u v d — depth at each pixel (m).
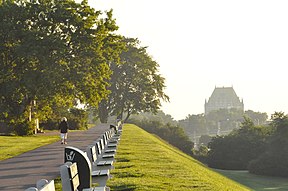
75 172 8.86
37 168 20.36
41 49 49.09
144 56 102.12
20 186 15.23
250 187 46.16
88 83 52.50
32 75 49.84
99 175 13.30
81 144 36.81
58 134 55.34
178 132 101.62
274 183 51.50
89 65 52.62
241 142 77.00
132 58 101.69
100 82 53.81
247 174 62.88
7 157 26.17
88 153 14.12
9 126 52.75
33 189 5.76
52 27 52.72
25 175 18.06
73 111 74.12
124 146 30.86
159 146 36.28
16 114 53.53
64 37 52.75
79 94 52.97
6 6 52.03
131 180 15.41
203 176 20.55
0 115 53.41
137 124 103.81
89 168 10.60
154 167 20.19
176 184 15.50
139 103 102.75
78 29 52.72
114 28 54.69
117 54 56.66
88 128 75.06
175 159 26.06
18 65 52.78
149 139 43.91
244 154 76.00
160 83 103.75
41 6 52.41
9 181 16.45
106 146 23.25
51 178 17.03
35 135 52.62
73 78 50.47
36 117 60.12
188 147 98.12
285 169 59.88
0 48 51.38
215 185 16.88
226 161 76.19
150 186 14.39
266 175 61.16
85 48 52.47
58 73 49.75
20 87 51.25
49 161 23.38
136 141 38.06
